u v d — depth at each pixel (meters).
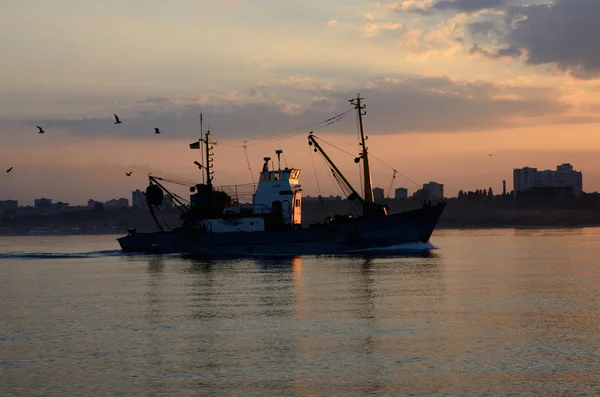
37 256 156.62
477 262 119.25
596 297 73.88
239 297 76.19
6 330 59.19
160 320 62.59
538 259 129.62
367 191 131.25
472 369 44.16
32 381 43.00
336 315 63.19
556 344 50.72
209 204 133.38
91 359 48.09
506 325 57.78
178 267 113.81
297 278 93.06
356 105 130.12
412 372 43.62
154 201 138.25
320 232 127.88
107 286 90.25
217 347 51.00
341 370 44.28
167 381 42.59
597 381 41.56
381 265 109.69
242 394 39.91
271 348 50.34
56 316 66.25
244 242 130.00
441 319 60.56
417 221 129.25
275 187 130.50
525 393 39.47
